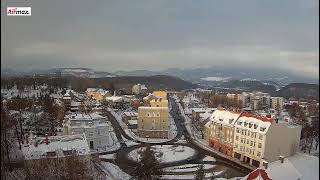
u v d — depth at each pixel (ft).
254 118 387.96
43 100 606.96
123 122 590.14
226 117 425.69
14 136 400.67
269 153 365.40
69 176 270.87
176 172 343.46
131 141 473.26
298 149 395.75
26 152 286.66
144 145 449.89
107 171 334.24
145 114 497.87
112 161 375.25
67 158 283.18
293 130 383.04
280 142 372.99
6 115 440.86
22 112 529.04
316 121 619.67
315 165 261.03
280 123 370.32
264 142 360.89
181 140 490.08
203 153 419.74
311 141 470.80
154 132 498.28
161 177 327.47
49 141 305.53
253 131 374.43
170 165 367.04
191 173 341.82
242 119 399.85
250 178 217.15
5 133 362.33
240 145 393.09
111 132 516.32
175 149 432.25
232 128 405.80
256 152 370.73
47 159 279.28
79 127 420.36
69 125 425.28
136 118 564.30
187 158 395.34
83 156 296.10
